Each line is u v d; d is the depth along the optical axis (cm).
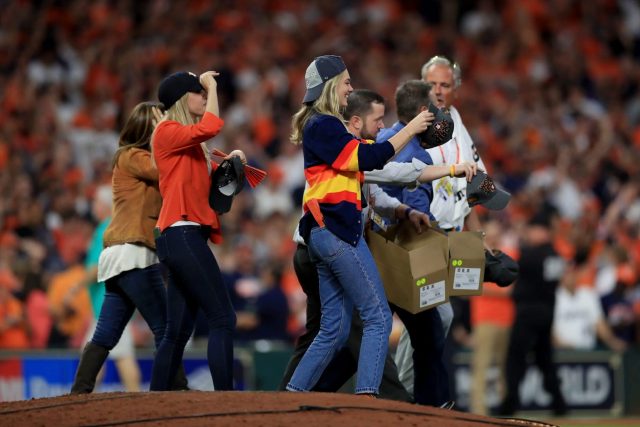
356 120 2481
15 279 4259
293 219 5425
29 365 3938
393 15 8494
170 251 2405
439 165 2423
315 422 1917
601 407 4634
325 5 8206
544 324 4200
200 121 2398
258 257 5106
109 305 2652
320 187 2298
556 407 4381
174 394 2122
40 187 5400
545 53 8356
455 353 4388
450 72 2777
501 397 4388
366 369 2253
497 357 4372
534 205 5528
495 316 4278
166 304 2584
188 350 3997
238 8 7850
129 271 2594
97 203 3581
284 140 6600
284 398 2086
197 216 2425
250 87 7075
